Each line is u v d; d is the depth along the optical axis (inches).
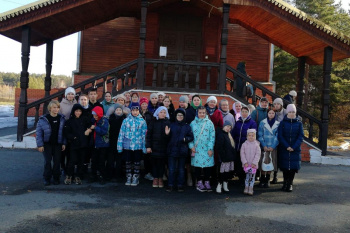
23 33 359.6
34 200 187.6
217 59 514.9
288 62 940.6
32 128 362.6
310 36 367.2
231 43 539.2
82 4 354.0
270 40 469.7
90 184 229.9
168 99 249.8
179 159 221.6
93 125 226.2
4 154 321.4
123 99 242.2
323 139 363.6
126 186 228.5
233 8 397.1
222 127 223.9
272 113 237.5
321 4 1013.8
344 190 241.9
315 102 1040.2
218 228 154.8
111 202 189.8
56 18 383.6
